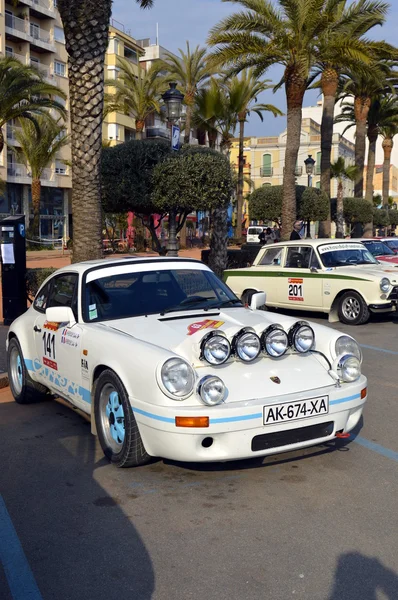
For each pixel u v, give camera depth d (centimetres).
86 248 1099
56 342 561
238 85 3788
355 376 465
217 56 1919
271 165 6906
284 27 1855
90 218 1097
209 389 406
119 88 3931
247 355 440
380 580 317
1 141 3197
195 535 366
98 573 329
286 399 420
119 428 464
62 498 423
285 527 374
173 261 590
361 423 577
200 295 559
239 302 573
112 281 554
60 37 4844
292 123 2023
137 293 547
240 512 395
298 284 1191
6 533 376
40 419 609
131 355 440
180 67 3631
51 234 4966
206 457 407
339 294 1150
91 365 487
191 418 399
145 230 4047
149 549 352
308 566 331
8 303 1079
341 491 425
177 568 331
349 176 4444
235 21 1859
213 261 1659
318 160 6712
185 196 1357
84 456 501
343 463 477
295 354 472
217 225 1650
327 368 466
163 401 410
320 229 2752
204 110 3734
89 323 526
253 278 1271
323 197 2658
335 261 1184
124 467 467
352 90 3269
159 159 1412
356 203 3491
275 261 1244
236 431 405
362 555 341
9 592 314
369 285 1099
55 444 532
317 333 494
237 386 423
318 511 395
